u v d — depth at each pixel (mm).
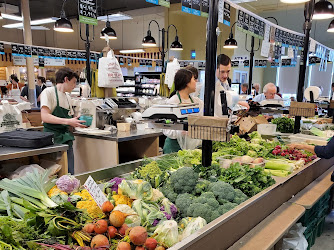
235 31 11000
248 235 1845
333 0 9992
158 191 1862
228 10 3477
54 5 11078
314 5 4375
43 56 6965
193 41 12250
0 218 1345
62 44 15070
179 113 2199
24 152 2729
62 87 3639
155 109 2283
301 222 2832
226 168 2570
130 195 1684
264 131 3961
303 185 2877
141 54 13469
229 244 1688
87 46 5504
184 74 3084
